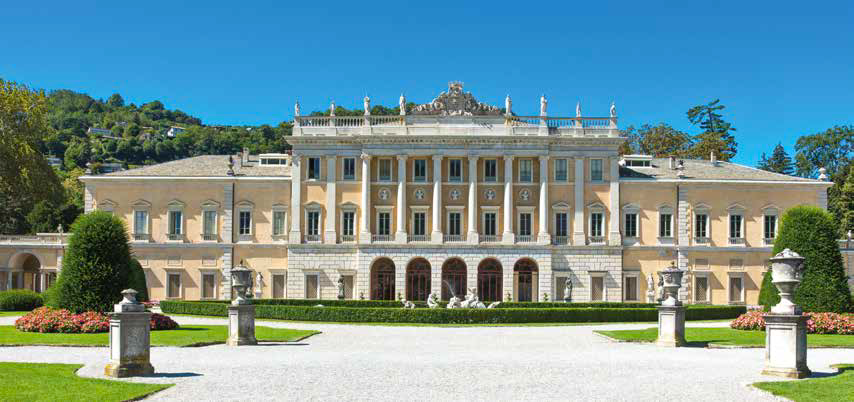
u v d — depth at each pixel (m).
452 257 89.62
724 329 54.00
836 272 55.34
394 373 30.92
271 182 92.25
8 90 93.31
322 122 93.06
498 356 37.56
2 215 119.31
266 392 26.19
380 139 90.38
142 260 91.50
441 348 41.88
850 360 36.50
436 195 90.06
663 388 27.48
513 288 89.56
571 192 90.94
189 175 92.31
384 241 90.25
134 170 93.94
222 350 39.78
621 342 45.72
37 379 27.17
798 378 29.83
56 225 122.38
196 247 91.50
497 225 90.88
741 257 90.88
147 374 29.81
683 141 144.62
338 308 64.06
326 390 26.69
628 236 91.00
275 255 91.69
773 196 91.25
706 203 91.12
